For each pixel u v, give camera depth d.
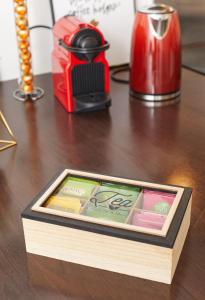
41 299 0.82
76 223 0.83
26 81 1.43
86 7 1.56
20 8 1.34
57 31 1.38
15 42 1.54
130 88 1.45
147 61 1.36
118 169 1.11
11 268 0.87
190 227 0.93
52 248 0.87
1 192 1.04
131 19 1.63
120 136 1.24
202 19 1.54
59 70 1.37
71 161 1.14
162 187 0.90
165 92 1.40
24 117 1.34
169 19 1.33
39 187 1.05
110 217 0.85
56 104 1.41
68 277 0.85
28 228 0.86
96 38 1.30
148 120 1.32
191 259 0.87
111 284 0.83
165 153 1.17
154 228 0.83
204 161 1.13
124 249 0.82
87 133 1.26
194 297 0.81
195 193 1.02
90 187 0.92
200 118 1.32
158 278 0.83
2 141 1.20
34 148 1.20
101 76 1.35
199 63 1.61
